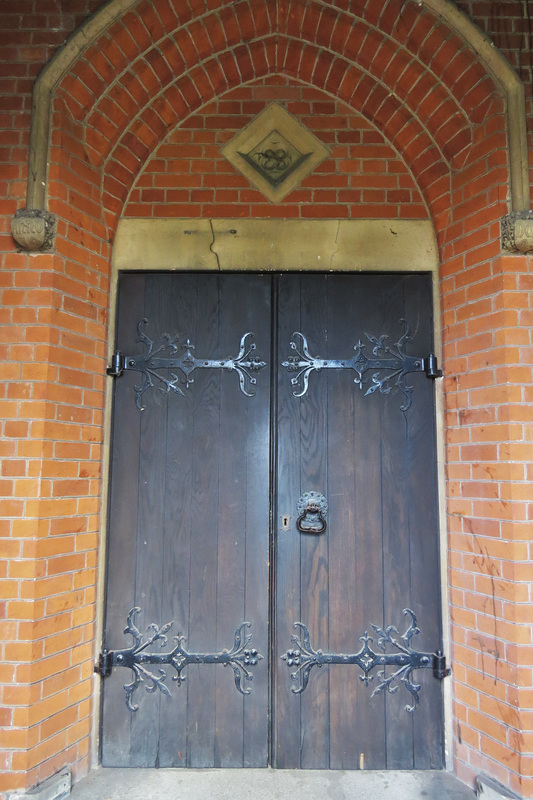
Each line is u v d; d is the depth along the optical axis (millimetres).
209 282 2961
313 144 2980
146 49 2725
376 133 2984
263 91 2986
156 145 2971
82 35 2561
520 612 2348
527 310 2518
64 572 2535
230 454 2879
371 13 2684
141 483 2855
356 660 2748
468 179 2746
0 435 2443
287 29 2844
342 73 2930
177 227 2957
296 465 2867
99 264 2836
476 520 2600
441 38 2635
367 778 2598
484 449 2576
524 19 2656
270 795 2467
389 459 2871
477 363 2648
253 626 2775
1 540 2383
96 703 2699
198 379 2926
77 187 2703
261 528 2832
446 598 2770
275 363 2934
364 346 2941
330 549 2816
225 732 2707
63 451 2559
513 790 2295
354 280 2959
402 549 2814
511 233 2488
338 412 2902
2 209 2559
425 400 2904
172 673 2748
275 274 2961
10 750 2271
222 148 2979
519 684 2311
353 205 2957
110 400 2891
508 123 2592
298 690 2730
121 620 2773
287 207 2959
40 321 2506
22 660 2314
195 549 2820
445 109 2779
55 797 2359
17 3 2662
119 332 2943
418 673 2742
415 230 2955
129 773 2621
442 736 2699
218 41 2826
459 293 2775
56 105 2604
